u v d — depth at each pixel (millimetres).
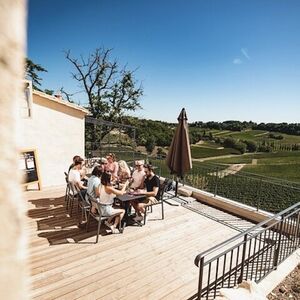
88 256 3852
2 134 386
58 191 6863
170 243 4398
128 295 3098
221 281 3109
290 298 3080
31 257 3742
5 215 397
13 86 400
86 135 20828
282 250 4020
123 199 4559
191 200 6598
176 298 3090
